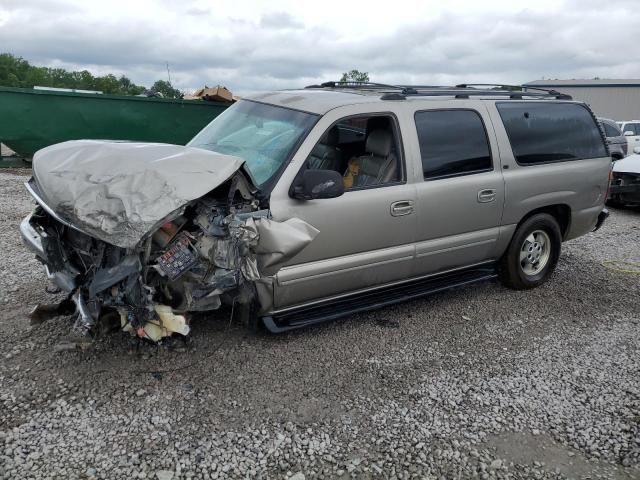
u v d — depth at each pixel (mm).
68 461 2861
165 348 3943
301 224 3729
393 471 2953
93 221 3125
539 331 4746
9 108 12289
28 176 11594
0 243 6371
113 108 13398
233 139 4562
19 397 3352
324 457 3023
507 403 3619
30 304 4641
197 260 3398
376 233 4297
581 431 3365
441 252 4785
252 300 3938
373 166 4523
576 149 5773
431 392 3701
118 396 3420
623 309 5336
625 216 10102
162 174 3283
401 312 5004
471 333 4645
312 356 4074
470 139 4887
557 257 5859
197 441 3074
